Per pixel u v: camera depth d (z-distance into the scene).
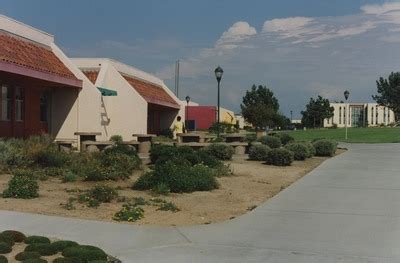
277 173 18.17
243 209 11.34
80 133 25.52
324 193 13.46
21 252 7.38
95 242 8.24
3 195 11.76
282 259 7.47
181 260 7.39
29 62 22.44
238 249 8.00
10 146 17.00
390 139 47.34
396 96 108.94
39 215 9.92
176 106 47.12
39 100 26.20
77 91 27.25
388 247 8.12
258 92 93.50
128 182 14.98
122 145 20.72
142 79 42.66
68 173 15.07
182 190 13.41
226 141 29.75
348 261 7.37
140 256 7.57
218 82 31.75
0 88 22.64
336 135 57.06
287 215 10.60
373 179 16.34
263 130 62.25
